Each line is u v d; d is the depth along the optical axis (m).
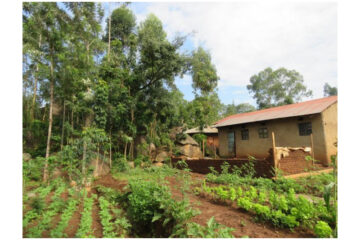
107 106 10.77
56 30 8.88
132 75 13.34
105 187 7.48
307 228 3.39
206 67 21.36
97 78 11.09
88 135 8.20
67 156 7.46
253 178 7.11
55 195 5.96
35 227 3.71
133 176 9.18
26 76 13.09
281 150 7.33
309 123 10.31
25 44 8.61
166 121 15.89
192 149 16.62
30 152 10.97
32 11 9.13
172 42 13.04
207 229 3.14
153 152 14.94
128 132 12.94
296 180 6.44
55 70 9.37
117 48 14.14
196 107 19.52
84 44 12.12
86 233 3.78
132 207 4.75
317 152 9.84
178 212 3.67
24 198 5.37
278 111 12.72
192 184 6.97
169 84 15.58
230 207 4.67
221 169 8.60
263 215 3.78
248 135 13.41
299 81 36.53
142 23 15.69
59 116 13.05
